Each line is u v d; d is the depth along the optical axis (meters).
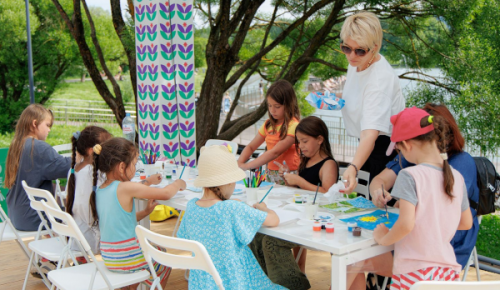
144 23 4.06
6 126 13.68
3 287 3.06
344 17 6.02
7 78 13.52
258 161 3.07
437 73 5.40
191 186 2.74
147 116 4.19
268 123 3.34
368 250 1.80
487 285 1.30
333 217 2.09
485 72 4.71
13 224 3.01
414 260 1.72
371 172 2.70
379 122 2.39
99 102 15.85
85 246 2.08
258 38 7.54
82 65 13.30
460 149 2.02
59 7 6.22
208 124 5.99
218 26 6.12
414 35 5.45
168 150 4.16
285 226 1.98
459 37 4.93
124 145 2.32
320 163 2.81
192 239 1.96
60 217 2.17
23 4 12.25
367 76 2.49
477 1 4.77
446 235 1.73
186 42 4.02
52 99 15.58
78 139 2.65
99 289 2.12
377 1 5.30
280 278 2.46
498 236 4.27
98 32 11.88
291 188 2.74
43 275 2.81
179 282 3.16
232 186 2.03
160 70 4.02
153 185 2.76
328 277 3.21
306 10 6.21
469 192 1.99
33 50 12.75
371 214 2.13
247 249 2.02
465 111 4.68
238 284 1.90
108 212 2.24
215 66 5.87
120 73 16.80
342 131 7.08
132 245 2.27
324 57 6.53
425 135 1.74
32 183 2.97
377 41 2.37
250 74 7.20
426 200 1.70
